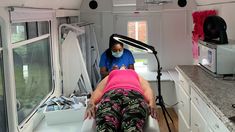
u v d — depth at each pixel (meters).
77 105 2.75
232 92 2.11
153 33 4.73
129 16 4.70
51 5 3.09
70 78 3.54
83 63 3.55
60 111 2.64
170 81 4.26
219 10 3.42
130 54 4.00
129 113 1.98
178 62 4.78
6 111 2.14
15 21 2.17
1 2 1.94
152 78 4.33
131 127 1.88
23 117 2.46
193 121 2.55
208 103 1.91
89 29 4.40
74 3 4.12
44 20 2.90
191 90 2.59
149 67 4.80
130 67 3.91
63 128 2.56
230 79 2.50
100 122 1.93
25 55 2.55
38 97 2.91
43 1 2.76
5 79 2.10
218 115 1.68
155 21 4.69
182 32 4.69
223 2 3.26
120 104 2.11
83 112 2.68
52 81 3.30
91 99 2.42
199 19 3.58
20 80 2.42
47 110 2.67
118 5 4.64
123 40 2.65
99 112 2.04
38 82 2.92
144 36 4.76
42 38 2.97
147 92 2.46
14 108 2.18
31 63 2.71
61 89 3.55
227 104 1.82
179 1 4.57
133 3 4.62
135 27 4.73
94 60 4.48
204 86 2.29
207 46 2.70
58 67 3.46
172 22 4.67
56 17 3.37
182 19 4.65
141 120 1.97
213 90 2.17
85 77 3.59
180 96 3.22
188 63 4.77
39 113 2.74
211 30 2.68
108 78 2.59
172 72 4.61
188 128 2.77
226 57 2.49
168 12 4.64
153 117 2.15
